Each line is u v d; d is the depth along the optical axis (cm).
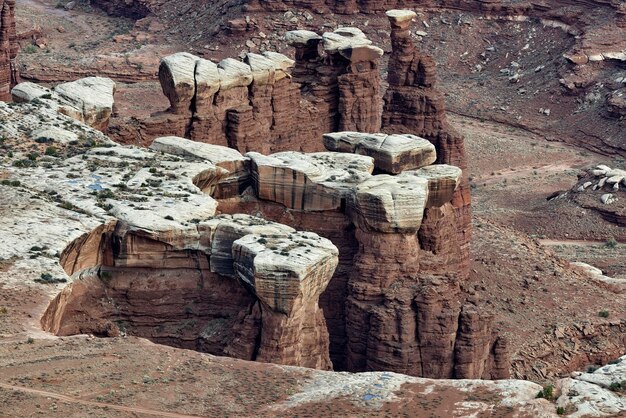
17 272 15300
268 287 15462
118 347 14138
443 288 17612
